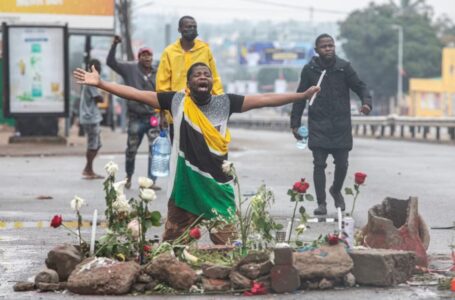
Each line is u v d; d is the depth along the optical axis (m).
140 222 11.54
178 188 12.38
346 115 17.70
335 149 17.75
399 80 135.88
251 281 10.75
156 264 10.90
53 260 11.31
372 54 147.00
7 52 37.66
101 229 16.14
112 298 10.61
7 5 42.00
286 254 10.76
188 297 10.63
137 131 21.95
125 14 58.88
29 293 10.94
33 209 18.78
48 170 27.50
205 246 11.87
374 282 11.04
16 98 37.91
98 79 12.51
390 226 12.07
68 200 20.23
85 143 40.47
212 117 12.52
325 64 17.58
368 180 25.31
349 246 11.56
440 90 136.38
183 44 16.25
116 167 11.62
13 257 13.39
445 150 41.50
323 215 17.70
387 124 60.31
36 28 37.72
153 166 19.73
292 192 11.77
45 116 38.16
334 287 11.02
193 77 12.40
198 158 12.29
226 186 12.41
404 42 146.75
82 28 42.47
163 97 12.55
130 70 21.62
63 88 38.06
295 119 17.75
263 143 45.78
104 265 10.93
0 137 46.34
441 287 11.02
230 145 42.50
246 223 11.79
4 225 16.64
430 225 16.67
